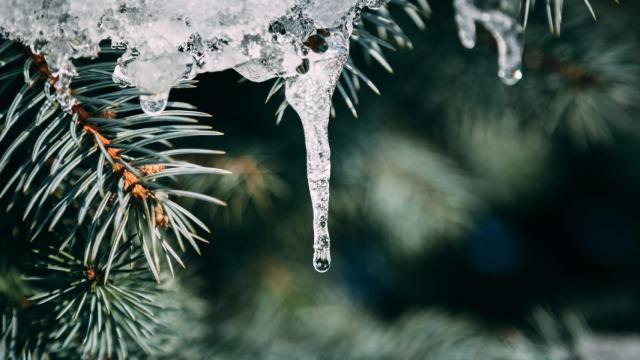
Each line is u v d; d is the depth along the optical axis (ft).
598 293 2.72
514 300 2.75
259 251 1.84
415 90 1.82
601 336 1.89
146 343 1.33
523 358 1.79
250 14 1.16
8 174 1.29
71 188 1.21
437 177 1.91
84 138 1.19
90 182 1.19
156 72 1.15
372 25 1.67
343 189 1.83
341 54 1.20
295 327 1.82
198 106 1.60
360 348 1.80
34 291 1.31
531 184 2.35
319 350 1.77
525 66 1.72
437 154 1.97
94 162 1.19
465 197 1.94
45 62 1.19
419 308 2.63
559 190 2.68
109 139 1.19
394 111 1.91
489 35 1.73
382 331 1.89
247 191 1.68
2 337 1.31
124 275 1.27
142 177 1.17
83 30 1.15
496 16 1.30
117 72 1.16
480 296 2.73
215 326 1.67
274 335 1.77
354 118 1.79
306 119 1.22
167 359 1.42
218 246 1.77
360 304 2.19
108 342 1.26
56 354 1.33
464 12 1.30
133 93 1.19
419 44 1.77
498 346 1.83
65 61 1.16
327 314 1.92
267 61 1.19
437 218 1.90
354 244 2.18
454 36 1.77
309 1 1.17
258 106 1.66
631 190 2.71
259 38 1.18
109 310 1.24
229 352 1.62
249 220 1.77
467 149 2.07
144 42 1.16
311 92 1.21
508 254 2.86
